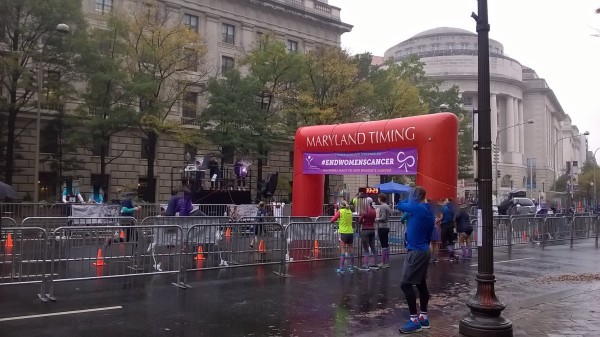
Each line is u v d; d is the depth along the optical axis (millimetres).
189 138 31906
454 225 15016
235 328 7031
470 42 90625
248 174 33594
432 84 46469
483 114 6898
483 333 6383
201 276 11102
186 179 24766
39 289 9375
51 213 20047
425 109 37594
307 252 13148
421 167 15352
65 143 28906
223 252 11141
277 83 33906
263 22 44938
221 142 31344
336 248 13797
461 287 10547
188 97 34281
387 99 35031
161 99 31516
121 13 30047
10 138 27531
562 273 12617
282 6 45500
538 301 8992
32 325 6969
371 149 17047
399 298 9219
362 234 12500
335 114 32312
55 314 7590
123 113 27688
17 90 28891
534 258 15625
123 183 36156
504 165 82875
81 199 26266
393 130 16172
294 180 19969
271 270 12148
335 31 49750
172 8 38875
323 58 32438
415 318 6883
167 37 29812
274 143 36688
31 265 8727
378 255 14703
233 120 31344
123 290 9461
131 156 36594
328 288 10062
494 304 6574
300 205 19656
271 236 11922
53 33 26281
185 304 8422
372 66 35312
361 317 7770
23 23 26016
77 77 27781
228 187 28031
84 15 28500
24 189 31797
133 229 9875
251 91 32156
